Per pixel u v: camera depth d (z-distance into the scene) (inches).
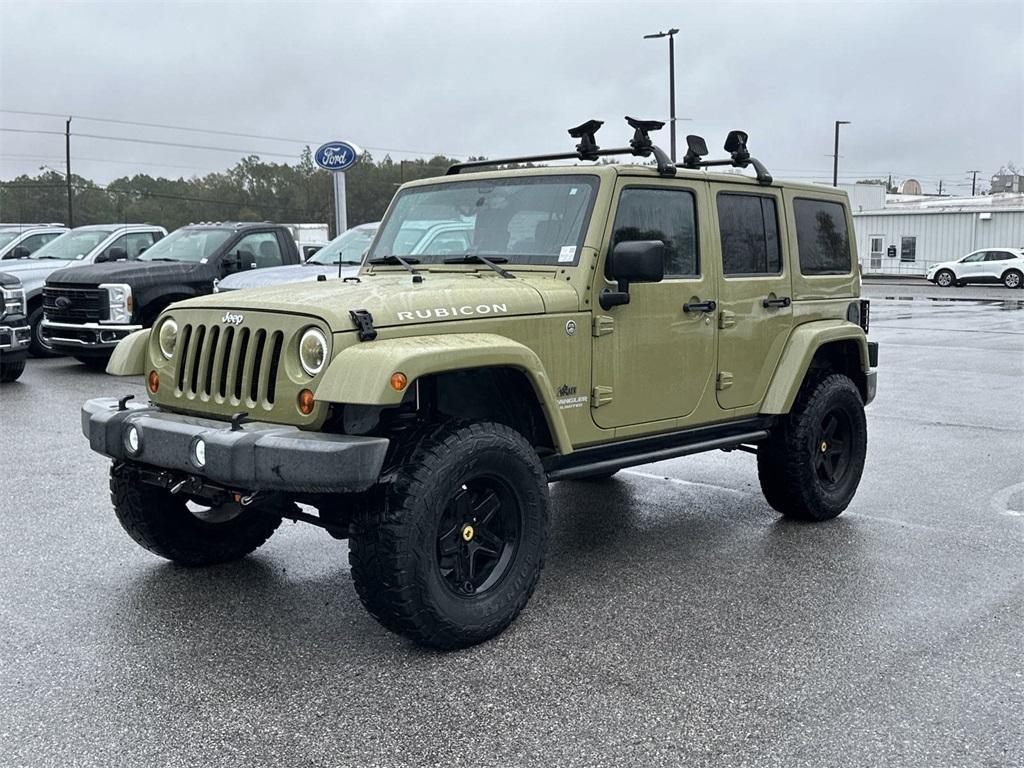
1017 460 304.0
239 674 150.8
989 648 159.9
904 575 196.4
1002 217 1798.7
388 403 140.3
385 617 151.9
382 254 208.7
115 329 462.3
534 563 167.5
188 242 513.3
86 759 125.6
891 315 920.3
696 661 155.0
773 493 233.1
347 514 161.8
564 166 190.9
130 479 180.9
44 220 3230.8
